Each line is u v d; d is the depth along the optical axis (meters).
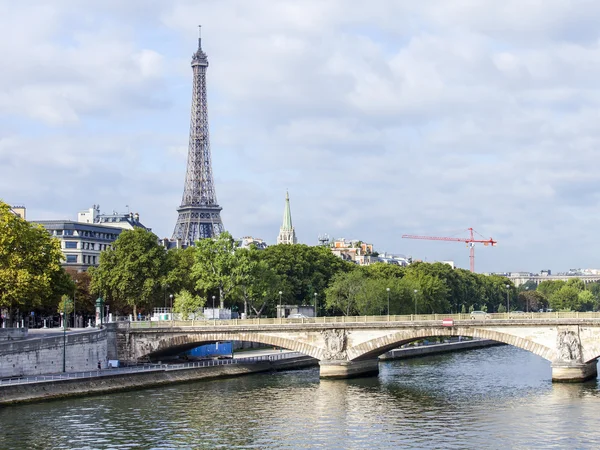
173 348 184.25
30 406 131.38
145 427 116.88
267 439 110.19
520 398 140.12
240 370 179.75
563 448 103.12
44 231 178.12
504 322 161.38
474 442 107.00
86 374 150.62
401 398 142.62
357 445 106.38
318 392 150.50
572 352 157.38
